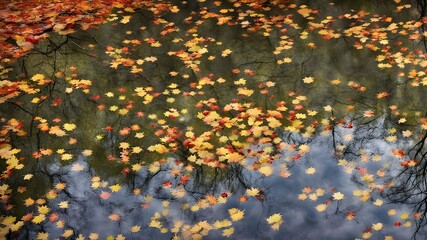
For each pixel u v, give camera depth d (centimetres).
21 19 798
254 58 671
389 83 589
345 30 727
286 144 491
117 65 667
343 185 434
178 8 852
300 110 549
